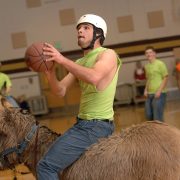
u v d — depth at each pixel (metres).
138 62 17.86
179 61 17.33
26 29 17.91
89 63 3.55
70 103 17.33
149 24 17.95
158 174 3.25
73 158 3.45
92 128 3.47
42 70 3.56
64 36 17.89
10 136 3.70
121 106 16.98
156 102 9.09
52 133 3.75
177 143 3.33
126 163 3.28
